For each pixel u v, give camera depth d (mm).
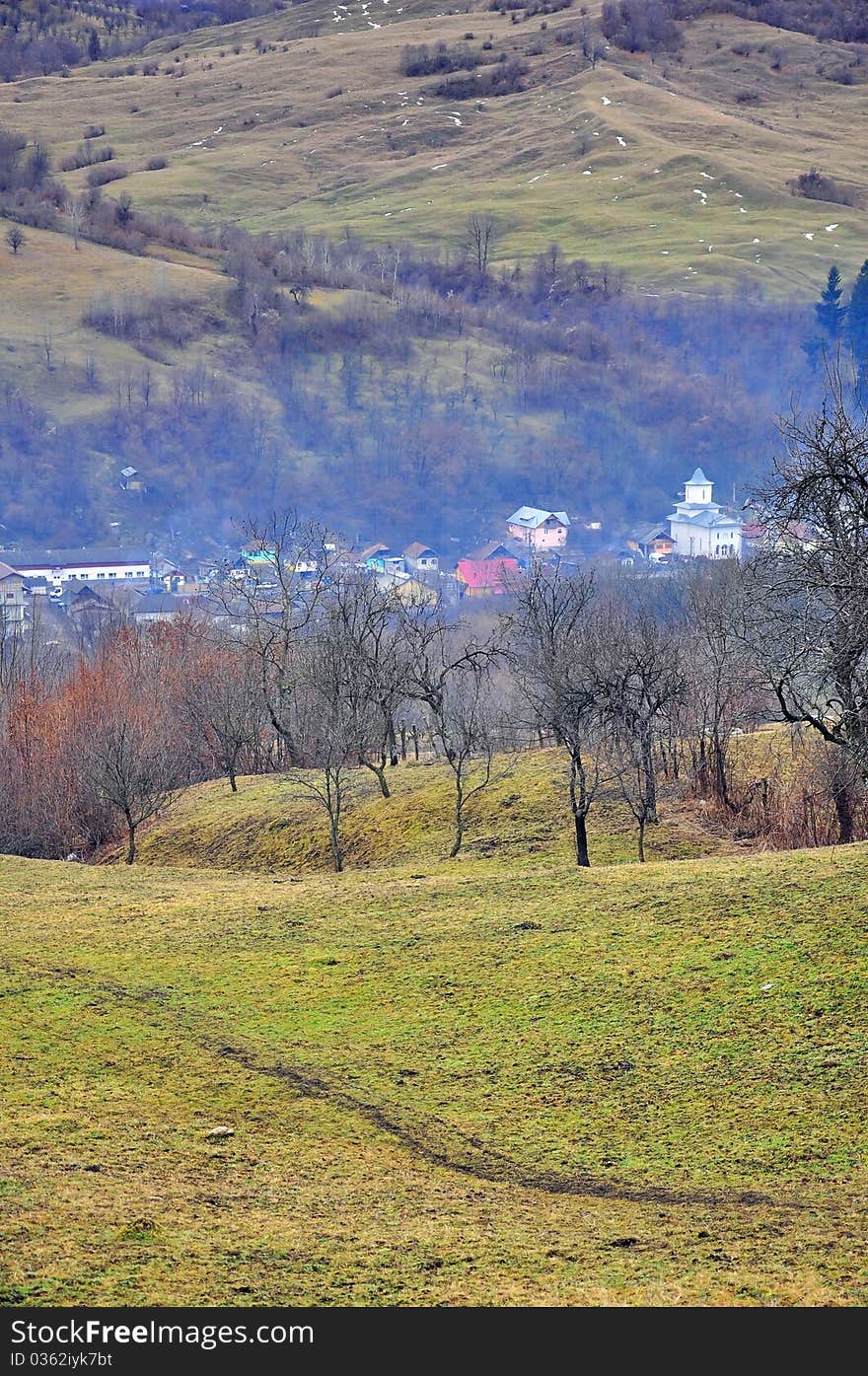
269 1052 80438
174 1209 59344
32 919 108500
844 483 92250
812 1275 54719
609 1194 63625
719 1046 76062
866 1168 63625
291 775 192000
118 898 117688
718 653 151500
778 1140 66812
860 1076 70750
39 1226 55906
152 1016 85625
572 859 136875
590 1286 54062
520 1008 83938
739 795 148500
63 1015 84875
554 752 173250
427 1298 52688
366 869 147625
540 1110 72562
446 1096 74625
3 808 187375
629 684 149875
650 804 135625
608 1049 77688
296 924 103312
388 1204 61938
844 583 89625
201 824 177000
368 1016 85438
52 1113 70125
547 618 188625
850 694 98688
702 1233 59031
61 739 194125
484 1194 63625
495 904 103062
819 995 78562
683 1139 68250
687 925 91000
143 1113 71438
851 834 126375
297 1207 61094
